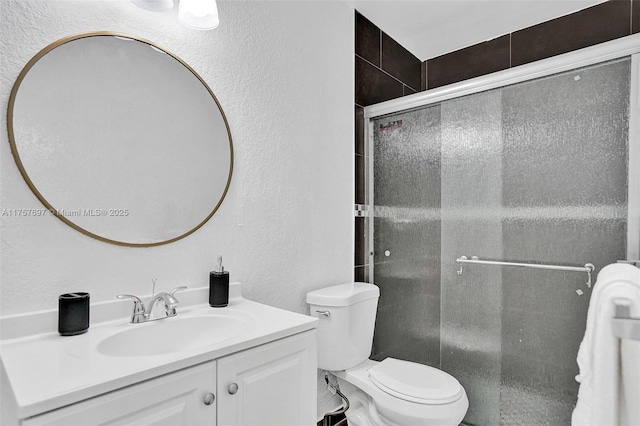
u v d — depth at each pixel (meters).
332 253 2.12
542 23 2.49
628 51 1.55
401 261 2.30
